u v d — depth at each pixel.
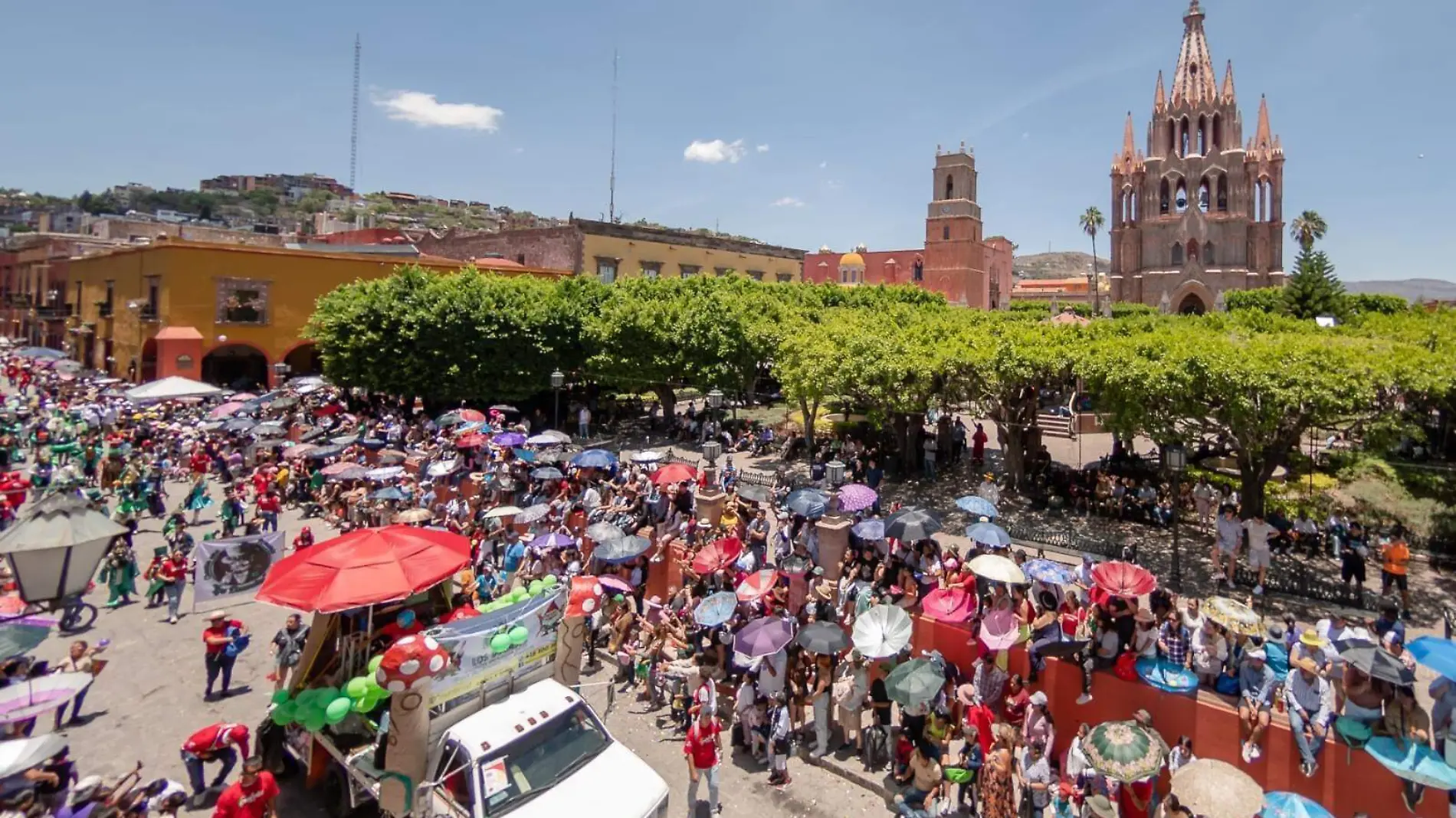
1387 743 8.95
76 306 55.56
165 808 8.88
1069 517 23.50
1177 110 79.50
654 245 58.09
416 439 32.00
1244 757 9.98
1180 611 12.12
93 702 13.05
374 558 10.32
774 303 38.28
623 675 14.48
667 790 9.24
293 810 10.29
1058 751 11.55
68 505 10.42
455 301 35.28
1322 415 16.92
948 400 25.52
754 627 11.57
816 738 11.98
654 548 17.36
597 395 42.88
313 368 47.22
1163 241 80.00
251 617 16.86
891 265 95.19
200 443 28.83
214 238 72.81
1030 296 123.00
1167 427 19.52
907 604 13.77
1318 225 84.88
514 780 8.77
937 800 9.94
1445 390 16.25
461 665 9.73
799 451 31.92
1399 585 16.14
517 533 19.62
